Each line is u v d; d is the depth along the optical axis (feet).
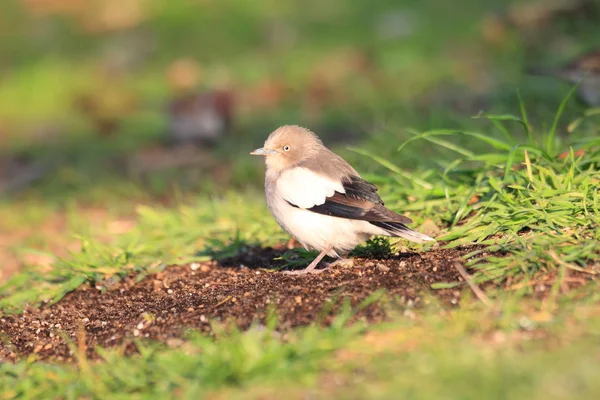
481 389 23.57
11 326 36.01
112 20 97.14
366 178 41.93
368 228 33.45
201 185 56.90
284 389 25.61
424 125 55.93
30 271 42.88
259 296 32.86
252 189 52.85
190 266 40.11
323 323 29.68
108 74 84.17
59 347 32.94
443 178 39.52
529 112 56.59
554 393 23.08
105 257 40.75
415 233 32.94
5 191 62.28
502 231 34.76
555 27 74.74
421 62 75.97
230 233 43.65
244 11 95.35
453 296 30.32
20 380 30.01
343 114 67.21
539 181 36.47
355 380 25.57
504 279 31.01
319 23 89.92
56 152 69.41
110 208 55.83
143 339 31.45
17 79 86.53
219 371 26.43
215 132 65.87
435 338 27.22
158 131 71.20
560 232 33.17
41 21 99.09
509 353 25.75
